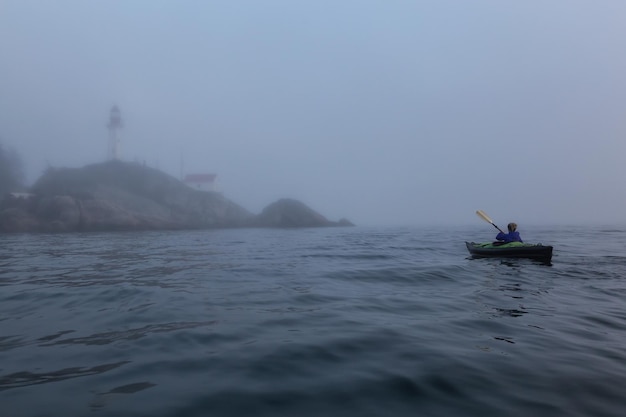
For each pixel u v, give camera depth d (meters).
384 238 20.97
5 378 2.91
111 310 4.97
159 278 7.46
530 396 2.62
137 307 5.11
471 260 10.02
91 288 6.41
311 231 31.23
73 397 2.60
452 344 3.63
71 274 8.00
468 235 24.00
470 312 4.84
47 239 19.73
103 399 2.57
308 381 2.84
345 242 17.81
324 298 5.67
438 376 2.91
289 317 4.60
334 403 2.53
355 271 8.27
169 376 2.94
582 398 2.58
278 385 2.78
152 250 13.63
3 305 5.27
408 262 9.77
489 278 7.36
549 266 8.82
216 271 8.40
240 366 3.12
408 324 4.29
